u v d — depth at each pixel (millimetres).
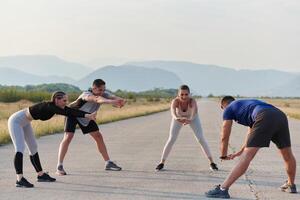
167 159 12953
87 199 7980
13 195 8258
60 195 8281
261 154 14188
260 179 9953
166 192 8562
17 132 9125
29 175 10266
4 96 71375
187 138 19672
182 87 10984
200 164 12047
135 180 9742
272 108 8172
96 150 14961
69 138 10398
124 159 12938
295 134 21859
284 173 10711
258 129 7992
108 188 8898
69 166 11555
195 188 8930
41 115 9188
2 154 13820
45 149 15148
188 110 11008
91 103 10609
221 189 8117
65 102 9133
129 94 118000
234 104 8414
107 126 27312
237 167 8070
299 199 8078
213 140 18875
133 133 22234
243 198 8117
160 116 41438
